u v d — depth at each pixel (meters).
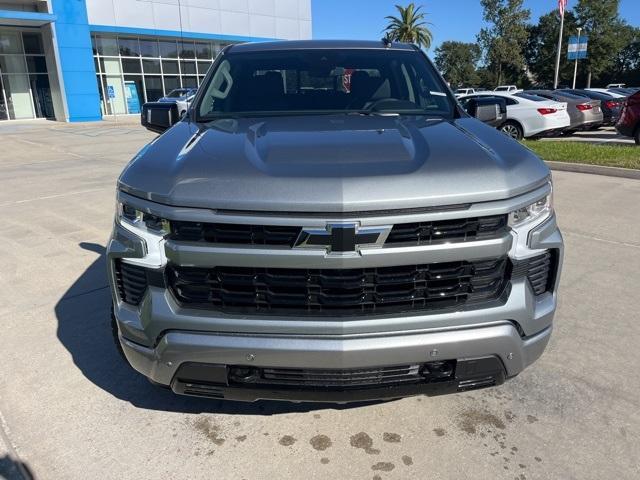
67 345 3.51
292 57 3.64
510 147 2.46
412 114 3.18
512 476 2.35
